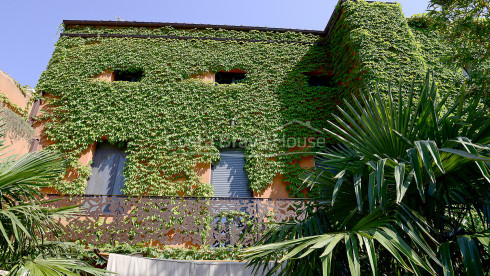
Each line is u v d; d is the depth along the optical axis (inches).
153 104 328.8
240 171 308.8
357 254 73.6
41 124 318.7
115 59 358.6
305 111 333.1
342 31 344.8
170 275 189.5
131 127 315.0
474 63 177.3
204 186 289.7
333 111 334.0
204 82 345.1
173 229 253.4
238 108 330.6
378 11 327.3
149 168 297.3
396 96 269.0
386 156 105.0
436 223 97.2
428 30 348.2
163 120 321.1
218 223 244.2
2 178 119.6
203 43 376.2
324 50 379.9
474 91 172.1
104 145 317.7
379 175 86.7
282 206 256.2
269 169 300.0
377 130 109.0
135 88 337.7
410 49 303.0
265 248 86.3
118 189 296.4
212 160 309.1
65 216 152.4
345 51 335.6
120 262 192.2
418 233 87.3
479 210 100.2
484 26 162.6
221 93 339.6
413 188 100.8
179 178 294.0
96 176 301.4
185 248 236.5
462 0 162.6
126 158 309.0
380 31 312.7
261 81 350.3
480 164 83.8
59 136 308.3
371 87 274.2
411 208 97.7
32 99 327.0
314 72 365.7
